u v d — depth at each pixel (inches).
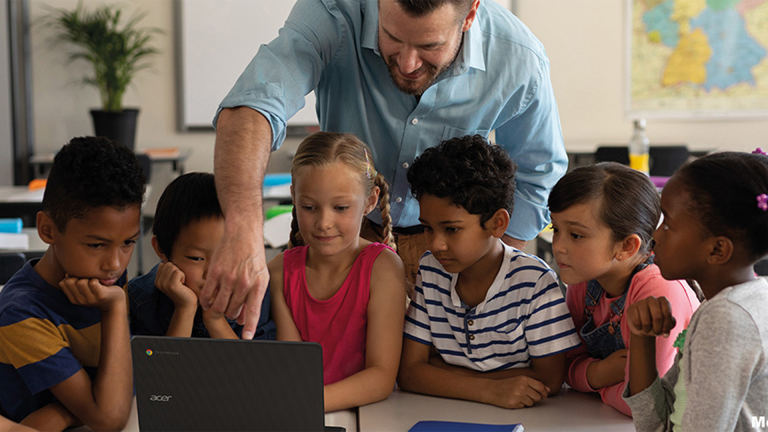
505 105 61.2
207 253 49.9
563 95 222.4
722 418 33.8
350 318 51.9
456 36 49.9
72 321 46.6
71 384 43.9
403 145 60.7
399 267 52.9
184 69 214.2
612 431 43.1
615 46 220.5
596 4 218.2
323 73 60.5
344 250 52.3
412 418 45.5
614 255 47.1
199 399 37.5
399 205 63.9
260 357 36.7
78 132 214.8
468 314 50.8
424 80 51.3
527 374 49.9
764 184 34.8
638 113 223.6
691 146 200.7
